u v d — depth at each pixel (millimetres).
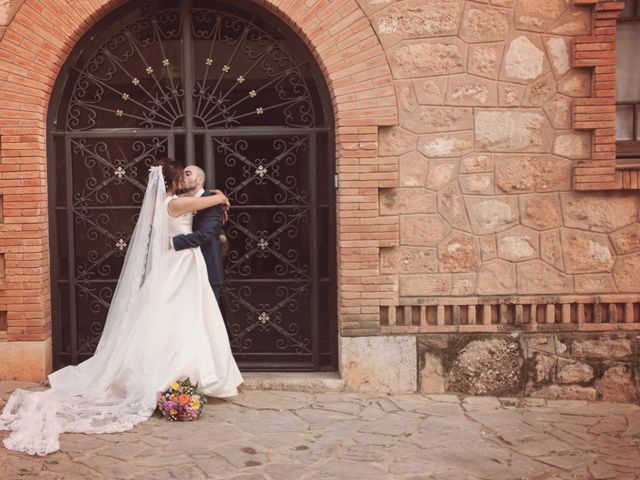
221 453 4789
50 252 6324
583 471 4590
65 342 6480
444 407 5824
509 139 6090
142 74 6375
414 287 6160
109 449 4836
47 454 4734
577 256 6129
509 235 6133
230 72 6379
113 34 6316
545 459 4777
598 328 6125
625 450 4957
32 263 6082
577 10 6016
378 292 6125
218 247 6074
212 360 5750
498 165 6102
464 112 6074
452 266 6145
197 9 6301
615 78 6051
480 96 6070
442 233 6133
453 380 6172
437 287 6156
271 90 6395
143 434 5117
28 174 6039
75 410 5453
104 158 6414
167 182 5906
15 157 6023
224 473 4477
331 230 6387
